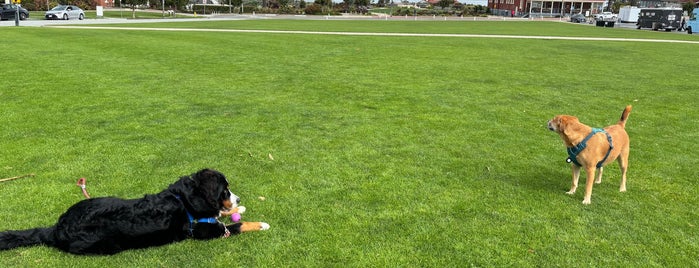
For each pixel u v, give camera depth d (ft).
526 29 130.21
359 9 287.28
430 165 19.76
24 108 27.55
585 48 72.43
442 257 12.76
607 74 46.11
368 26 128.98
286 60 50.96
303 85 36.94
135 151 20.56
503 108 30.60
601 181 18.44
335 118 27.07
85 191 15.76
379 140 23.03
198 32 86.33
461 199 16.44
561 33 112.57
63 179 17.30
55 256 12.12
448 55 58.59
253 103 30.40
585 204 16.17
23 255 12.11
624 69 49.88
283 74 41.91
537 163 20.38
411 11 281.95
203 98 31.50
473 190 17.26
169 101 30.32
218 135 23.25
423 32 104.83
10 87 33.19
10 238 12.25
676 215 15.53
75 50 54.24
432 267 12.30
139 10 233.35
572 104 32.48
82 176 17.63
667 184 18.21
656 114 30.07
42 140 21.77
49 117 25.77
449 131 24.93
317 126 25.30
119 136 22.68
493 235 13.98
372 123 26.12
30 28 84.94
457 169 19.38
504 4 328.29
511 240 13.71
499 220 14.93
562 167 19.98
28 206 15.05
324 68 45.93
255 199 16.11
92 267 11.76
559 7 308.40
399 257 12.71
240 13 239.09
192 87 35.09
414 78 41.22
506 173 19.11
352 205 15.78
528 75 44.45
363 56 55.93
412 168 19.34
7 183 16.76
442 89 36.45
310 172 18.65
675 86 40.22
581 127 15.70
